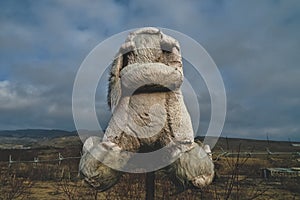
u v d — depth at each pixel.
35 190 9.40
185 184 3.48
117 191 5.93
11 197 8.58
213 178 3.59
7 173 9.50
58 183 9.56
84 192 7.12
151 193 3.86
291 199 7.60
